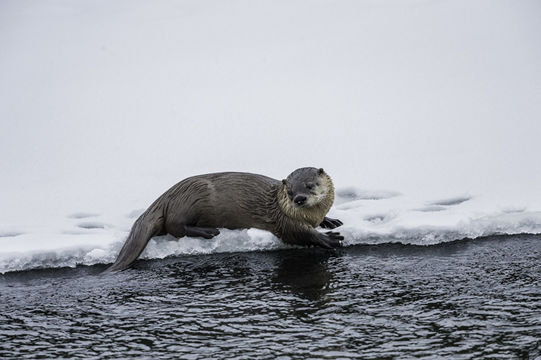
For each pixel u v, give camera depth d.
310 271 26.11
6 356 20.19
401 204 30.66
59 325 22.20
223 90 42.12
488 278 24.75
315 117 38.75
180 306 23.33
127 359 19.81
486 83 40.47
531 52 42.50
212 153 36.09
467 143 35.56
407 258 27.03
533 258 26.47
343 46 45.94
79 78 44.22
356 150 35.62
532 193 31.02
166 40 48.81
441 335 20.50
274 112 39.50
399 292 23.83
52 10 54.62
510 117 37.31
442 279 24.83
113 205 31.73
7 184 34.00
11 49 47.75
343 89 41.25
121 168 35.25
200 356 19.80
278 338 20.70
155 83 43.31
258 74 43.56
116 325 22.05
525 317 21.48
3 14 53.47
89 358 19.95
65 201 32.19
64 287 25.36
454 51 43.78
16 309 23.53
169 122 39.28
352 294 23.81
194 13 53.19
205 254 28.41
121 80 43.84
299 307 22.89
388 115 38.47
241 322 21.91
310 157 35.22
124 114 40.25
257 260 27.55
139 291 24.75
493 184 32.00
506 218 29.11
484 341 20.03
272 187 28.97
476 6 48.12
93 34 50.06
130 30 50.50
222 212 28.64
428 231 28.34
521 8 47.16
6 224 29.84
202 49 47.16
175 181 33.72
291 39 47.53
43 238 28.36
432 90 40.44
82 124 39.44
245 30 49.56
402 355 19.41
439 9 48.47
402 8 49.81
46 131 38.81
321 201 27.91
